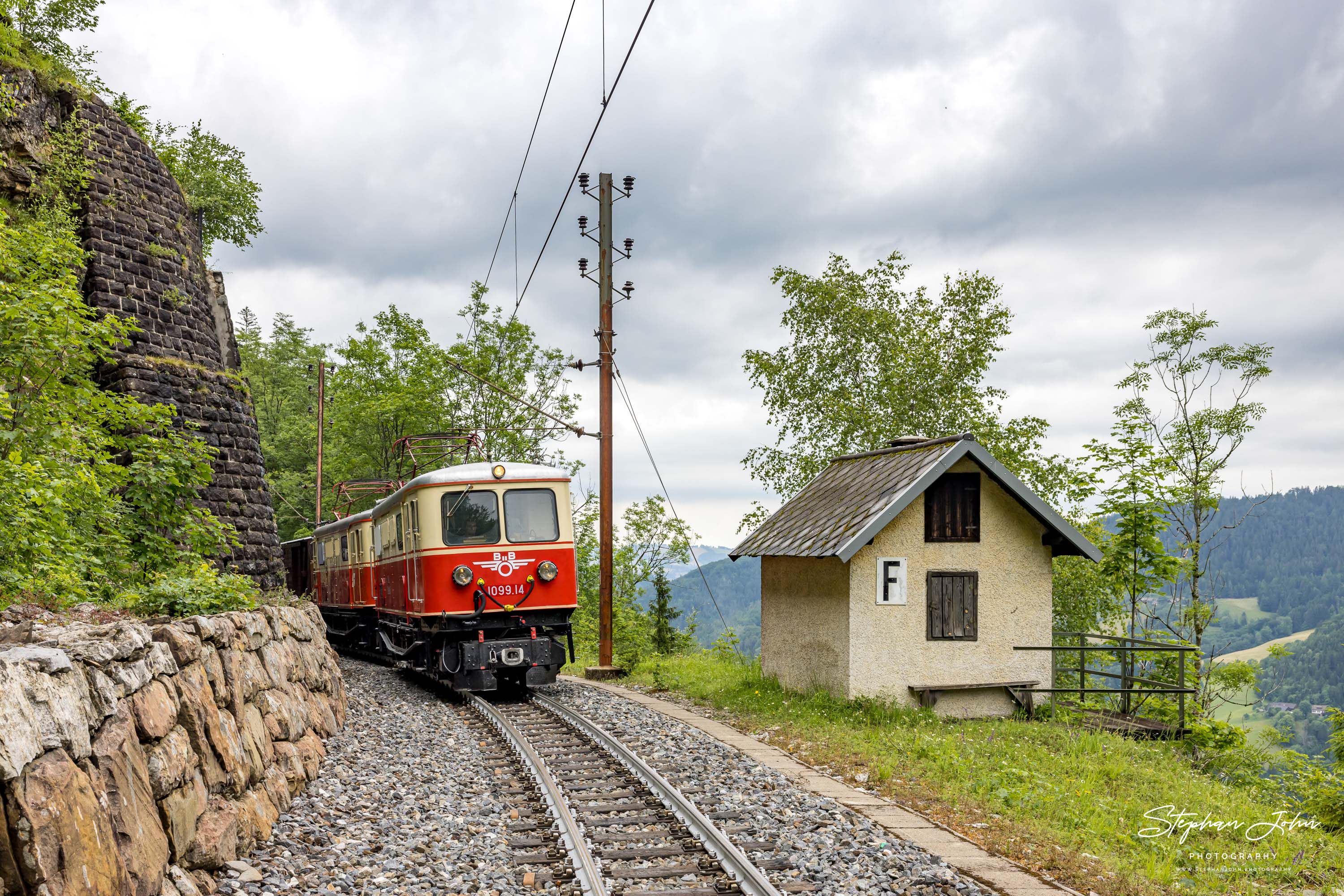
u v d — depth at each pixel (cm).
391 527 1731
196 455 1019
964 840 677
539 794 805
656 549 3828
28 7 1806
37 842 334
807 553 1351
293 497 4262
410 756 966
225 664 648
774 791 816
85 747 396
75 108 1697
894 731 1149
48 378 798
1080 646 1467
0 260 844
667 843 666
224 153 3039
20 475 677
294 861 591
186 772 512
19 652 379
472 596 1451
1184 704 1497
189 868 500
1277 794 1117
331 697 1094
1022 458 2525
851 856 632
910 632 1341
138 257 1719
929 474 1307
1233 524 2208
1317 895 662
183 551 990
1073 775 980
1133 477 1667
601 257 1952
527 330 3584
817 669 1415
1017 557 1397
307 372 4684
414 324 3525
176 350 1731
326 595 2477
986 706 1379
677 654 2738
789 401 2720
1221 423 2247
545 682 1480
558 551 1505
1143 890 595
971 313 2619
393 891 561
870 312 2608
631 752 942
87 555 806
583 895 557
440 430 3481
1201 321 2338
